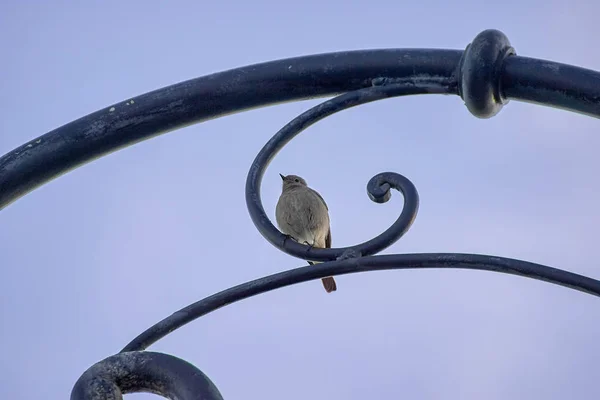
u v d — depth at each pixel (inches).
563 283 197.2
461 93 204.8
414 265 202.1
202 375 171.6
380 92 211.9
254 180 216.5
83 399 168.7
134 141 216.4
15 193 208.8
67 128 211.3
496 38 198.7
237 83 213.6
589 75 191.3
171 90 214.7
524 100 201.0
